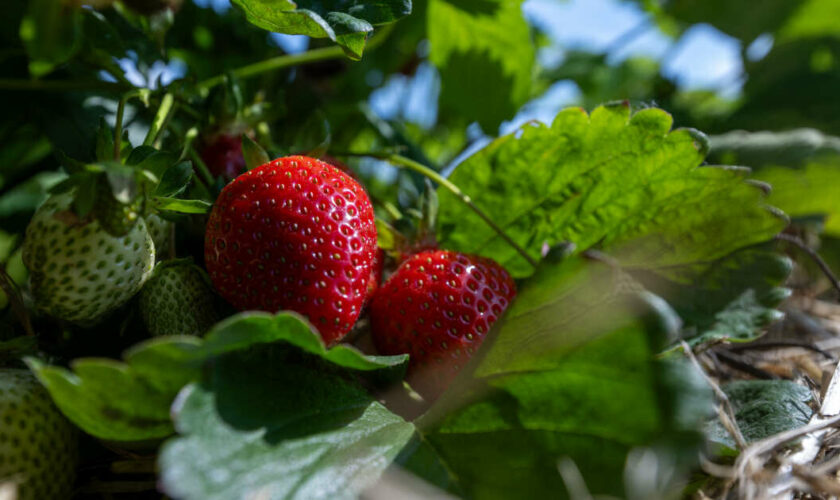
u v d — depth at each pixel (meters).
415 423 0.21
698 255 0.24
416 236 0.27
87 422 0.19
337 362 0.19
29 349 0.22
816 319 0.33
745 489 0.20
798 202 0.33
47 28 0.23
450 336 0.24
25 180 0.31
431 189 0.27
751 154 0.33
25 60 0.29
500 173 0.27
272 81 0.33
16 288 0.23
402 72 0.48
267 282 0.22
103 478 0.22
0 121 0.28
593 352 0.20
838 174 0.32
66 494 0.21
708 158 0.34
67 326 0.24
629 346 0.19
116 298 0.22
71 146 0.29
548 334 0.20
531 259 0.26
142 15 0.27
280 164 0.23
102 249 0.21
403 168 0.33
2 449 0.19
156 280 0.22
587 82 0.51
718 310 0.24
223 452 0.18
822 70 0.45
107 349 0.23
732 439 0.22
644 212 0.26
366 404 0.21
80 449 0.22
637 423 0.19
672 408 0.19
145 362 0.18
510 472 0.19
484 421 0.20
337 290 0.22
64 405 0.18
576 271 0.20
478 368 0.21
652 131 0.25
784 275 0.24
